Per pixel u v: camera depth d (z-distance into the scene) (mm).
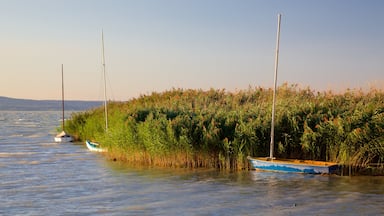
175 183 26984
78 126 60469
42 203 22359
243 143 30953
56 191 25125
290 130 31312
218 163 32219
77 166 34438
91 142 47750
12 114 197875
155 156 33625
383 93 34500
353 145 28750
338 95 35000
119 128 36375
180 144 32125
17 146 50719
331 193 23797
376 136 28484
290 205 21469
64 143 54531
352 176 28234
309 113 31406
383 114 28766
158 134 32594
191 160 32594
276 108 32938
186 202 22297
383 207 20969
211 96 48562
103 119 51219
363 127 28453
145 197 23453
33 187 26312
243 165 31094
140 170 31797
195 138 32125
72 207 21531
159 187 25922
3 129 83062
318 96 37031
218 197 23250
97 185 26750
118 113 45031
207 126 32562
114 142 36906
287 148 31297
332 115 30703
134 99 56062
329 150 29812
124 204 22016
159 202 22359
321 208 20875
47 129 83688
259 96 44906
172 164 33094
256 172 29984
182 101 44562
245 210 20688
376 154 28703
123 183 27234
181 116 34375
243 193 24078
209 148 32094
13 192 24953
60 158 39625
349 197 22906
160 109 38344
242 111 33688
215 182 27062
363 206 21156
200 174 29750
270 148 30328
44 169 33094
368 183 26188
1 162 37031
